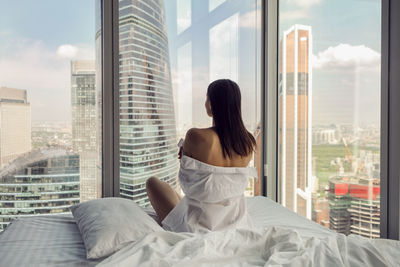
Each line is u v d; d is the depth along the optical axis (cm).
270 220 183
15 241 155
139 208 176
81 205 187
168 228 166
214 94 157
